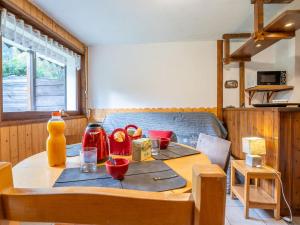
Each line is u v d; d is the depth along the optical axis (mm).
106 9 2486
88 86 3875
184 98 3740
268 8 2520
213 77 3697
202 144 1708
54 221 372
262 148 2094
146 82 3799
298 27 2172
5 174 396
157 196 368
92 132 1107
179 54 3744
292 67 3113
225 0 2303
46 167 1040
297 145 1996
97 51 3861
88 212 367
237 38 3408
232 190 2312
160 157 1228
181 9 2504
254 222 1889
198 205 349
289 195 1999
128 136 1317
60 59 3109
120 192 372
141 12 2576
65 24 2912
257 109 2287
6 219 375
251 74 3623
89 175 907
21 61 2393
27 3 2221
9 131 1983
